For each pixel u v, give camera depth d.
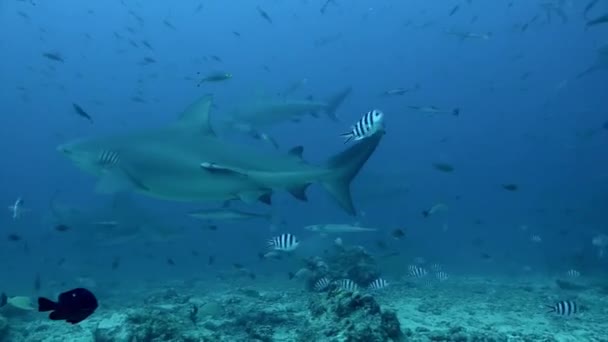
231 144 7.36
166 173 6.82
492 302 13.11
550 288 16.81
